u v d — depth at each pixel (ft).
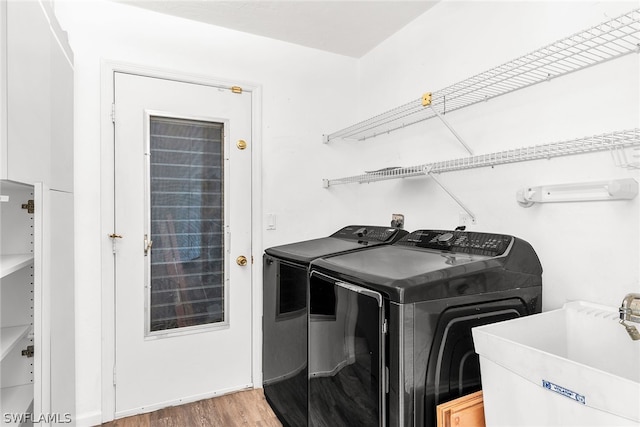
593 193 4.25
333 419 4.75
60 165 5.32
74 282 6.26
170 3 6.84
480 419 3.72
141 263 7.01
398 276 3.79
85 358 6.48
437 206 6.75
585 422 2.64
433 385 3.73
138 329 6.96
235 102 7.89
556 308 4.74
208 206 7.69
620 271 4.08
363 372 4.10
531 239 5.06
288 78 8.45
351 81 9.19
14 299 5.06
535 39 5.00
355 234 7.35
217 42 7.69
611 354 3.86
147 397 7.01
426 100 5.66
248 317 7.99
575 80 4.56
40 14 4.33
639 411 2.36
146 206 7.06
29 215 5.16
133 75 6.94
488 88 5.48
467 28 6.10
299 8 7.00
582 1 4.45
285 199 8.42
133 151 6.95
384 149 8.35
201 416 6.81
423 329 3.66
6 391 4.94
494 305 4.12
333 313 4.75
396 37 7.91
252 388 7.96
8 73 3.43
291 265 6.15
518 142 5.27
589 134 4.39
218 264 7.78
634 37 3.95
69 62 5.90
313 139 8.75
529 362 3.03
